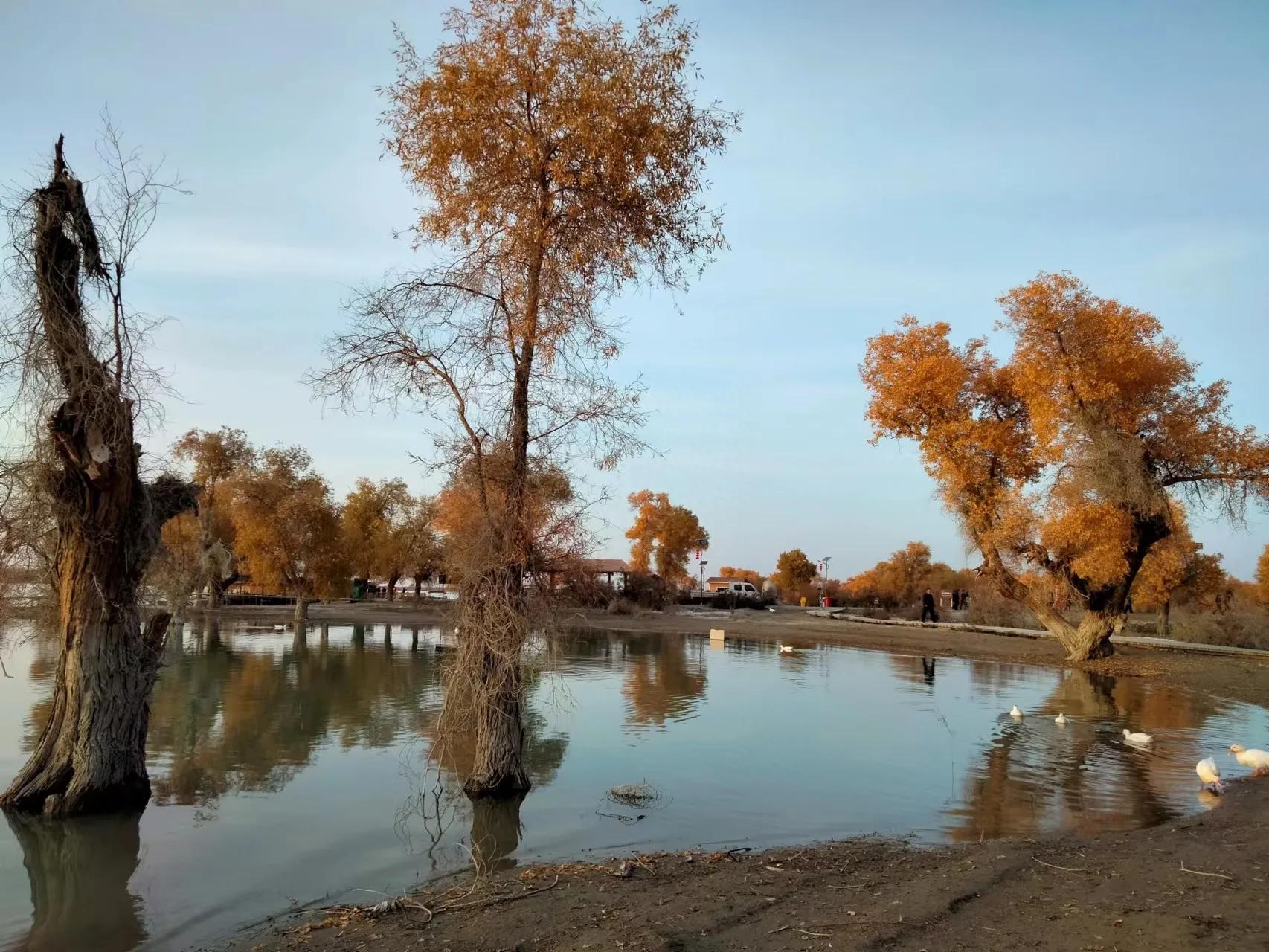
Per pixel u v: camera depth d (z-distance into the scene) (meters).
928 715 17.42
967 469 30.94
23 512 9.75
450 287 10.92
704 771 12.19
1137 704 19.53
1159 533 28.33
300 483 45.31
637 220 11.09
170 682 21.47
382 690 20.11
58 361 9.59
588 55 10.52
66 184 9.67
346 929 6.33
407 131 10.86
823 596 84.69
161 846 8.78
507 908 6.62
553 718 16.61
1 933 6.68
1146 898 6.43
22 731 14.28
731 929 5.95
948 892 6.68
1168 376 28.33
